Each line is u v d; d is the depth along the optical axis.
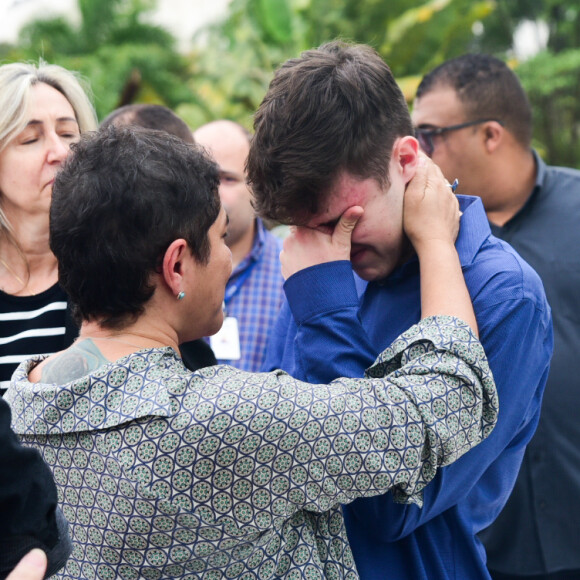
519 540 2.35
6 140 1.99
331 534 1.33
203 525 1.16
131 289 1.24
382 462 1.19
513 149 2.71
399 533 1.38
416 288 1.54
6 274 2.05
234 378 1.21
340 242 1.45
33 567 0.97
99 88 13.37
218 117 13.42
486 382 1.27
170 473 1.14
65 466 1.21
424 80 2.89
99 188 1.21
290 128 1.36
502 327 1.36
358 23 12.77
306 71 1.38
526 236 2.61
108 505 1.17
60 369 1.25
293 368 1.58
